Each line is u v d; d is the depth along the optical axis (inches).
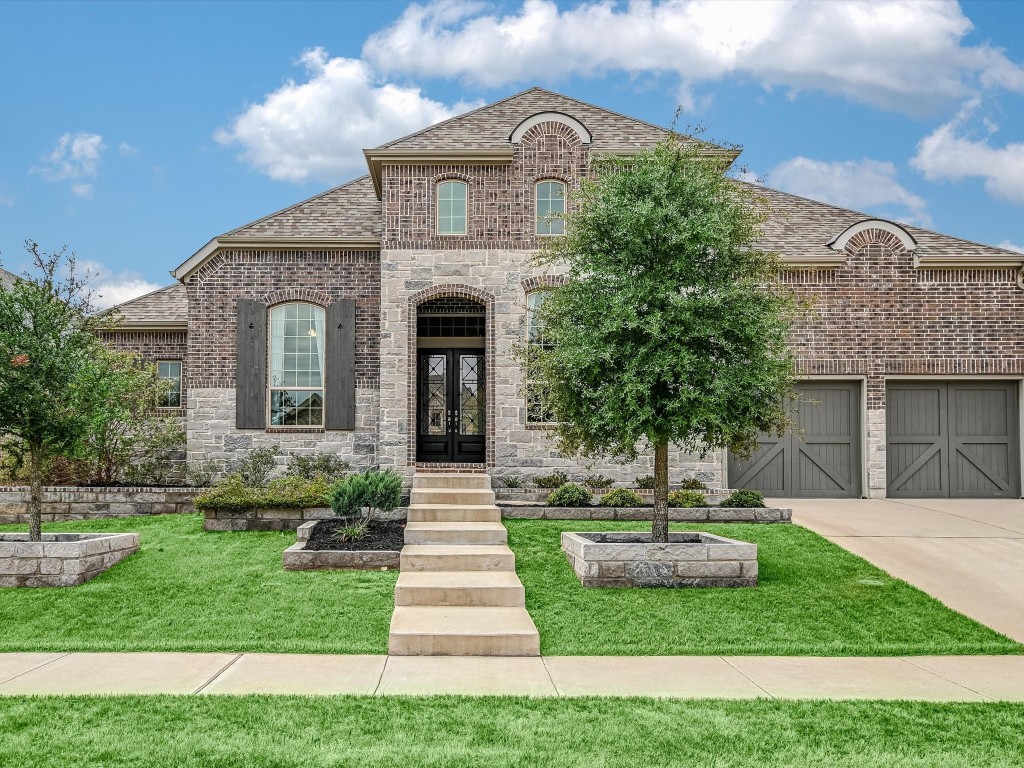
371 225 693.3
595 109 686.5
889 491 665.6
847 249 663.1
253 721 226.2
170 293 805.2
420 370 666.8
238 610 353.4
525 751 206.2
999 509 599.2
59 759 198.8
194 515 562.3
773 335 398.9
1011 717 238.1
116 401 465.4
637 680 271.7
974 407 673.6
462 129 649.0
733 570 390.3
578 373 407.5
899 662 299.4
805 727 227.0
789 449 668.1
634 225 399.9
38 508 420.2
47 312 415.2
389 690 257.1
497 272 605.6
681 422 382.0
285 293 667.4
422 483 544.7
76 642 314.2
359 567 416.2
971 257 653.3
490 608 348.8
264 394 657.0
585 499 541.6
